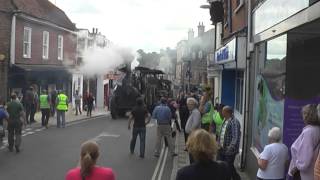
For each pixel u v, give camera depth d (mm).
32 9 33094
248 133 13648
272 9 10594
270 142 8023
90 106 37125
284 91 9266
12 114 16922
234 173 10258
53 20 36344
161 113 17125
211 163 5449
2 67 28547
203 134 5477
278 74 9891
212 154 5430
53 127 26375
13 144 17172
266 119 11039
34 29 32938
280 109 9602
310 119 7004
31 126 26266
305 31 8977
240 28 17125
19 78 30484
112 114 34500
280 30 9664
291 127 9211
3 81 28609
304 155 6891
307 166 6879
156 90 43719
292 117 9211
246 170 13641
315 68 9133
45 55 35156
